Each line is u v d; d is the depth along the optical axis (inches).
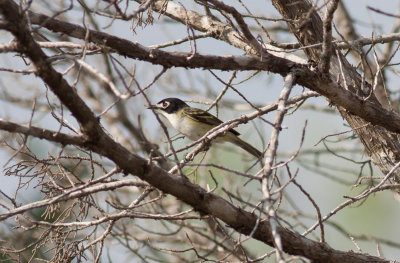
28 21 282.2
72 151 507.2
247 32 364.8
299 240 366.6
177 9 529.3
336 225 588.1
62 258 382.3
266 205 268.1
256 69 382.6
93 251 404.8
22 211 311.3
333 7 349.1
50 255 501.0
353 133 571.8
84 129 300.2
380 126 441.4
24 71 288.5
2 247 429.4
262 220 349.4
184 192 335.6
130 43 356.2
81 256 386.6
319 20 446.9
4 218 307.4
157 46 487.5
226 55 375.2
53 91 287.6
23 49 277.3
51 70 282.8
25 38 275.3
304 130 274.5
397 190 485.4
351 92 414.6
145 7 315.0
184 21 525.3
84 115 295.4
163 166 580.4
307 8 445.4
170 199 671.1
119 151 313.6
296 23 438.6
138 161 319.3
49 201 318.7
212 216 347.3
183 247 668.1
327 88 399.2
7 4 268.5
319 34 443.2
